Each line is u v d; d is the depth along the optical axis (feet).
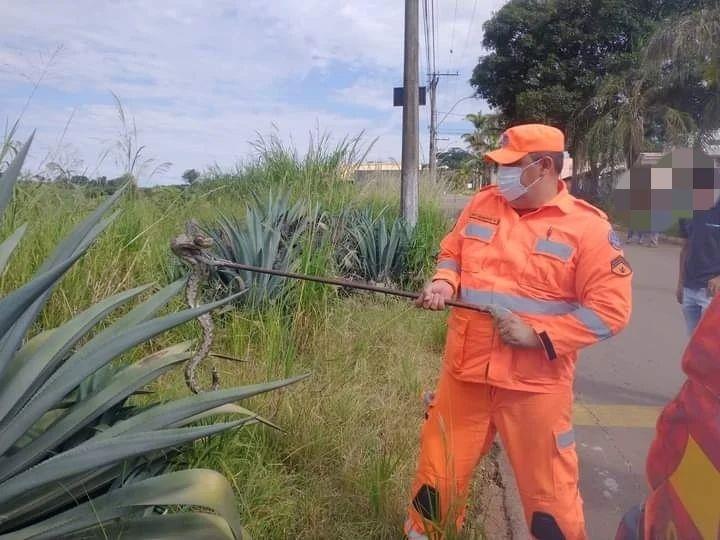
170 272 17.93
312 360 16.33
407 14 33.65
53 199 17.70
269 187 30.14
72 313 13.87
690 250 14.44
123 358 13.78
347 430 12.85
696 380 5.50
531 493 8.66
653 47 71.36
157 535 7.89
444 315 22.06
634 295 34.96
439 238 32.63
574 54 91.35
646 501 6.40
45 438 7.98
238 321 16.71
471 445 9.06
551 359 8.23
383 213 31.76
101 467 7.45
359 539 10.16
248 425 11.99
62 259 8.52
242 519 10.00
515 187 8.49
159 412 7.97
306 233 21.33
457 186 41.93
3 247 9.20
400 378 16.20
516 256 8.54
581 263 8.30
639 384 20.02
